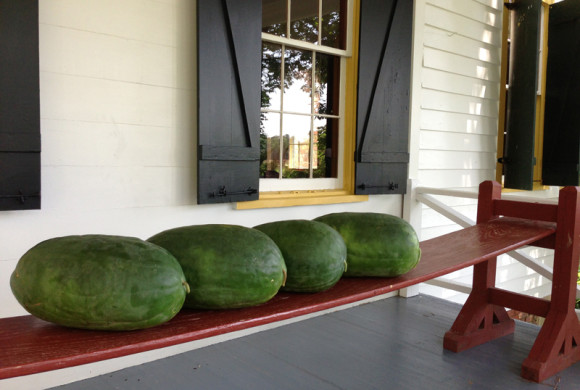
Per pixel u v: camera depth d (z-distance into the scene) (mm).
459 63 4660
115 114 2639
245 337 3219
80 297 969
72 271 980
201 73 2779
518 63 4859
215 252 1163
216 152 2871
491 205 2812
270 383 2562
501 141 5188
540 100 5504
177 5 2822
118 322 998
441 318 3643
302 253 1328
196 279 1147
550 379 2605
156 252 1068
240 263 1164
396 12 3844
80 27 2492
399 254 1533
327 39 3703
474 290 3105
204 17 2764
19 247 2369
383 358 2889
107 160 2629
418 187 4219
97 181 2602
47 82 2408
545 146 5184
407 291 4176
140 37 2699
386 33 3820
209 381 2586
